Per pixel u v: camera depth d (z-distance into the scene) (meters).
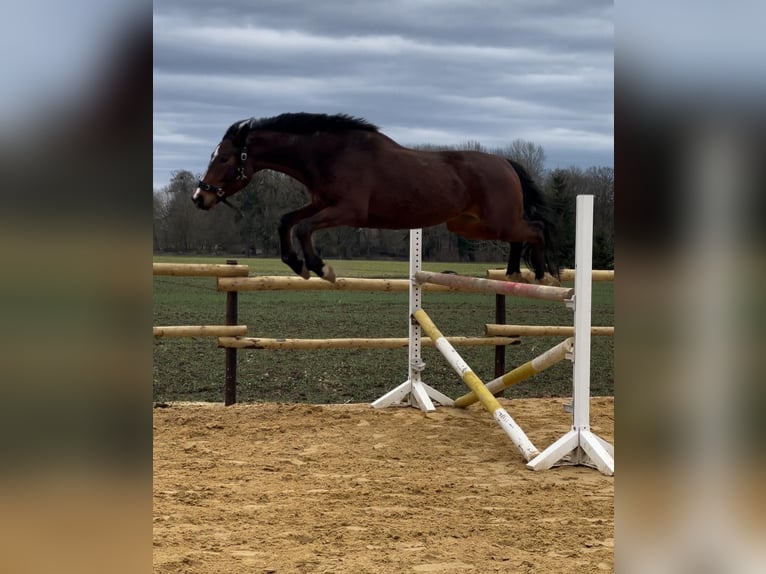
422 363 6.38
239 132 5.70
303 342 6.46
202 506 3.68
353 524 3.43
